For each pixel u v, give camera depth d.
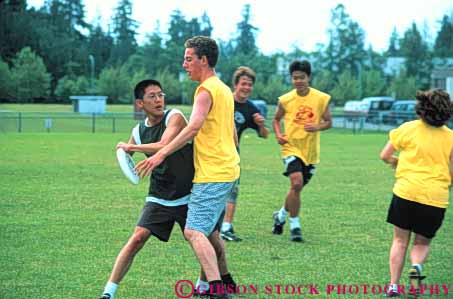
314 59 121.19
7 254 11.23
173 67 117.62
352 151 35.44
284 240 12.68
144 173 7.89
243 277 10.01
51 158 29.12
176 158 8.44
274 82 104.81
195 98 8.30
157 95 8.50
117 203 16.81
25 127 57.03
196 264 10.70
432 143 8.74
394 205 8.94
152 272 10.20
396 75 112.94
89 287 9.36
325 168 26.44
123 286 9.45
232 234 12.60
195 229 8.33
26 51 108.44
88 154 31.36
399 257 8.99
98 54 132.88
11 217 14.66
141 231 8.51
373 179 22.78
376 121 64.75
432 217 8.73
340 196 18.64
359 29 120.88
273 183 21.39
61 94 110.06
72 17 134.12
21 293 9.05
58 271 10.19
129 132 51.53
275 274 10.20
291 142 12.80
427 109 8.71
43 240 12.34
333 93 107.31
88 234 12.92
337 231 13.59
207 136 8.35
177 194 8.51
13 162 27.19
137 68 117.62
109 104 109.88
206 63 8.43
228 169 8.37
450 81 66.88
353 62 120.31
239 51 129.75
